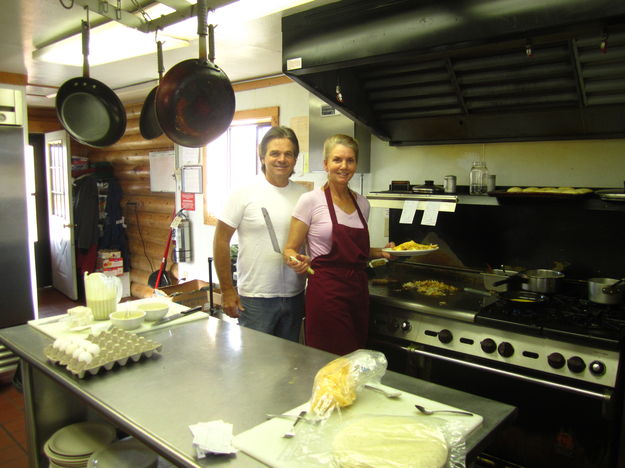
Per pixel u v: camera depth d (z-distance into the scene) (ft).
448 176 8.10
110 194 17.35
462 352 6.53
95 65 10.73
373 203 8.41
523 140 7.73
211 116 5.67
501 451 6.54
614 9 4.52
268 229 6.82
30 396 5.44
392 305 7.14
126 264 17.84
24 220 10.63
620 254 7.10
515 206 7.98
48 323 5.84
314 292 6.82
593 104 6.67
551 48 6.26
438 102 7.84
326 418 3.53
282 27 7.03
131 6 6.79
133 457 4.93
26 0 6.76
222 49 9.02
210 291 10.19
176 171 14.90
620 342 5.40
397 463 2.85
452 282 8.15
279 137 7.15
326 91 7.56
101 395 4.04
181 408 3.82
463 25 5.43
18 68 11.10
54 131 17.44
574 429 5.91
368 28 6.19
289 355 4.93
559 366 5.73
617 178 7.21
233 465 3.08
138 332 5.56
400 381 4.39
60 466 5.08
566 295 7.05
